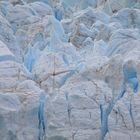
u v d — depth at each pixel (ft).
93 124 54.60
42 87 62.54
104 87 57.16
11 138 54.54
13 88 58.44
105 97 55.98
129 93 56.24
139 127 54.34
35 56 76.18
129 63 57.98
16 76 60.29
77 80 59.36
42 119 54.95
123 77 57.57
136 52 63.77
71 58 71.72
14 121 54.75
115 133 54.39
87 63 62.90
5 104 55.21
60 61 66.95
